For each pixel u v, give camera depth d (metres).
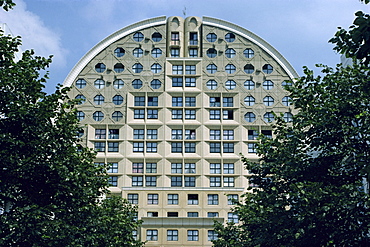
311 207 33.75
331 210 33.28
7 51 36.94
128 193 89.19
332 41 24.05
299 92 38.59
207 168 91.69
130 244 55.56
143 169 91.19
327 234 33.84
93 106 93.62
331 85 38.19
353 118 36.38
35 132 36.00
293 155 38.75
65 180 36.22
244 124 93.56
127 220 56.28
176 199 89.50
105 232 45.12
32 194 35.91
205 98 94.69
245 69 96.25
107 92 94.31
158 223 85.94
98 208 42.47
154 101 94.56
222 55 96.56
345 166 36.53
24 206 34.28
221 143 92.62
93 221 38.81
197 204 89.38
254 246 44.22
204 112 94.00
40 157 36.09
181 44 97.44
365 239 32.91
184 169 91.56
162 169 91.12
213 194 89.81
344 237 32.97
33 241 33.72
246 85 95.44
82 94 94.06
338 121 36.19
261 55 96.62
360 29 20.09
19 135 35.88
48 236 33.16
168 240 85.44
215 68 96.06
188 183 91.19
